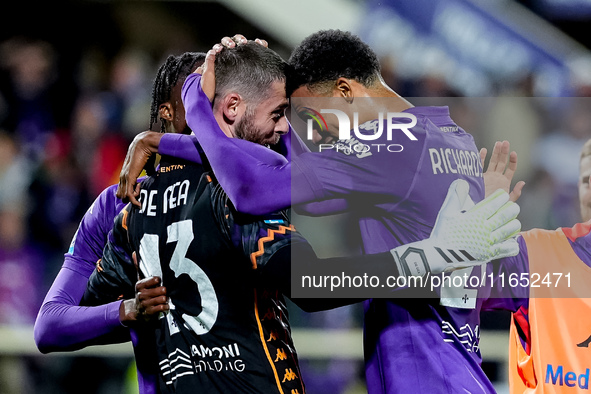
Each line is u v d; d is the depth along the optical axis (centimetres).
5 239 2030
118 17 2762
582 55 2422
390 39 2383
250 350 855
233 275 860
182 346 873
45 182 2173
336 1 2597
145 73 2673
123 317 879
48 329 920
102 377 1694
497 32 2359
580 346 982
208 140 864
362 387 1738
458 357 898
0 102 2594
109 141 2470
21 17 2753
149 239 890
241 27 2753
